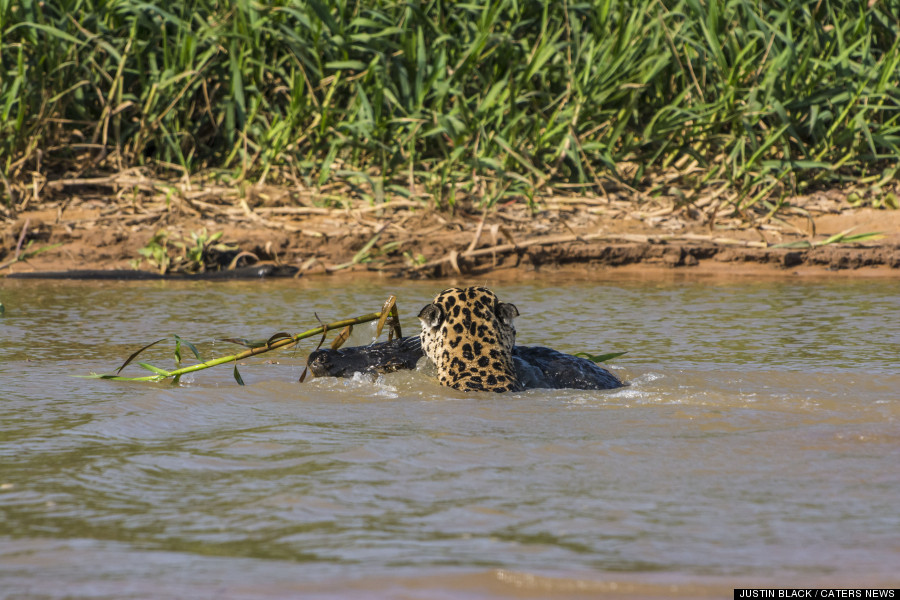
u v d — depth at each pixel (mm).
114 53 46125
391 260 39094
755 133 48312
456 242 39594
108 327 25406
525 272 38438
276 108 48844
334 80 47062
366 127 45875
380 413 15797
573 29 48844
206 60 47062
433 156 48938
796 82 46906
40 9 45969
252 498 10758
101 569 8539
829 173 46969
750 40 48594
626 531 9594
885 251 38875
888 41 51281
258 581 8180
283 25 47594
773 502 10625
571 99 47781
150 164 48094
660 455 12734
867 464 12273
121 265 37781
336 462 12305
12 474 11742
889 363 20703
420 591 7918
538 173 44219
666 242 40188
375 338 21156
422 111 47500
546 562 8664
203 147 49500
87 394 17266
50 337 23859
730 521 9930
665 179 47844
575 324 26094
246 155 45219
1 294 31531
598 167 47938
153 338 23922
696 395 17359
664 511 10273
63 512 10266
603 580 8109
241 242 39094
